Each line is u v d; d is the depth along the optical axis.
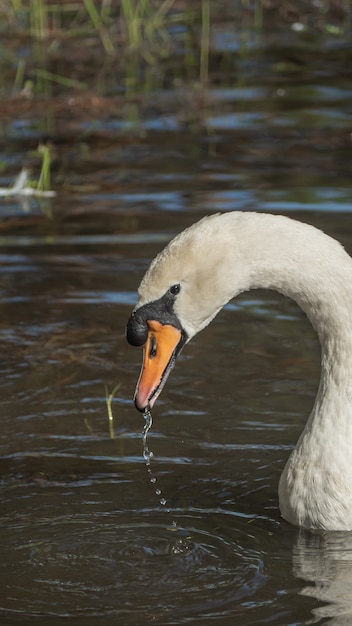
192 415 11.06
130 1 22.91
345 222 14.48
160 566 8.50
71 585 8.27
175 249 8.90
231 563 8.51
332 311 8.79
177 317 8.98
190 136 17.80
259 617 7.76
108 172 16.52
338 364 8.89
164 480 9.90
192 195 15.53
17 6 23.44
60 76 20.39
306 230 8.80
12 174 16.58
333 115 18.44
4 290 13.48
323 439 8.95
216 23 23.17
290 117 18.41
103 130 18.19
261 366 11.98
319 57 21.22
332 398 8.94
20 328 12.77
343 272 8.74
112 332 12.71
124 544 8.84
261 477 9.93
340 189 15.55
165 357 8.98
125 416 11.09
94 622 7.77
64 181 16.31
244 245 8.78
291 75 20.31
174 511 9.36
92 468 10.13
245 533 8.97
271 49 21.67
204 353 12.31
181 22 23.17
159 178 16.17
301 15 23.66
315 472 8.94
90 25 22.88
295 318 13.08
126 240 14.37
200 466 10.13
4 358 12.17
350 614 7.77
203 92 19.59
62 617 7.83
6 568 8.52
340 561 8.48
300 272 8.73
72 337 12.62
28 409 11.22
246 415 11.02
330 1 24.39
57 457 10.34
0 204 15.73
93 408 11.25
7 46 21.88
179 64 20.97
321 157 16.77
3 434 10.75
